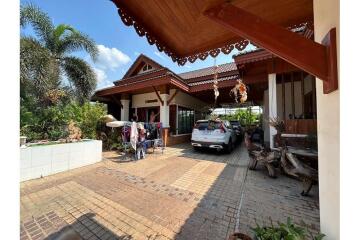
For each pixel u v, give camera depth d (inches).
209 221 111.1
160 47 117.6
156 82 353.7
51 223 107.7
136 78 502.9
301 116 255.4
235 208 127.3
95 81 369.1
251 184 175.2
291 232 60.6
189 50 133.6
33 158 184.4
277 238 60.6
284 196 147.5
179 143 445.4
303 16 102.0
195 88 398.9
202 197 144.8
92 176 194.1
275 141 248.1
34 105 286.2
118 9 89.0
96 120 366.0
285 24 108.0
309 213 120.5
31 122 260.2
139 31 100.7
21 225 105.8
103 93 441.7
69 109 316.5
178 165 244.5
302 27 108.3
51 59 312.0
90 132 349.1
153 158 285.7
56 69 320.5
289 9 96.3
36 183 171.5
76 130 269.9
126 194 148.8
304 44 52.3
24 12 302.2
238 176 199.5
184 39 119.6
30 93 285.0
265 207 128.8
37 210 122.2
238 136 469.1
